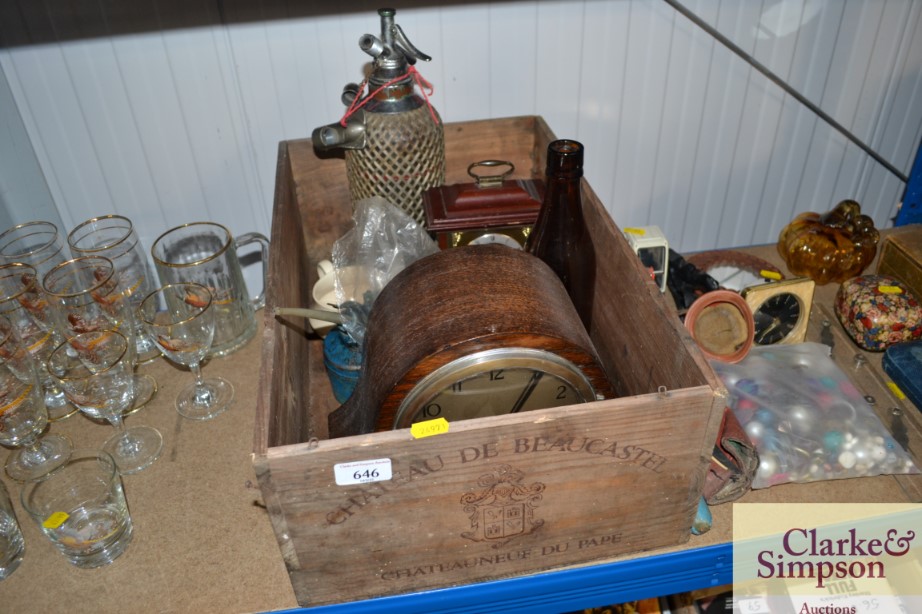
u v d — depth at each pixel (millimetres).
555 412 562
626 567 707
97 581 693
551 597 719
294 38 1062
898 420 847
